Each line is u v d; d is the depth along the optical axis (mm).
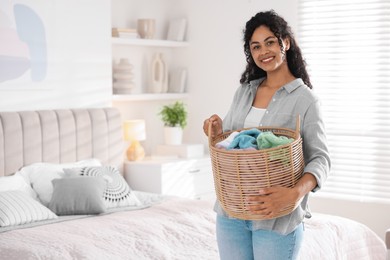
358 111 4918
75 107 4754
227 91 5566
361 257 3668
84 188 3895
